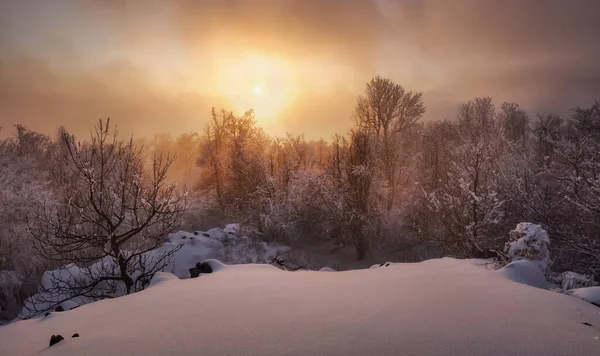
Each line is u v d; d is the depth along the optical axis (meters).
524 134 32.34
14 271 17.80
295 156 32.50
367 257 25.91
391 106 35.28
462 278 5.72
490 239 16.03
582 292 5.12
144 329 3.64
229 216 33.69
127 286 9.83
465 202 16.42
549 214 15.35
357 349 2.91
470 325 3.38
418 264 8.31
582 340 3.03
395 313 3.78
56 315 4.56
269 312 3.99
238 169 33.69
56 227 9.59
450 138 32.44
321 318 3.71
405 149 34.28
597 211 13.34
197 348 3.08
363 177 25.86
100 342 3.35
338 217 25.83
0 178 20.72
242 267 7.59
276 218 26.27
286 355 2.86
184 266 18.53
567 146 15.64
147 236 10.72
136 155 9.98
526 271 6.28
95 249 13.41
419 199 25.23
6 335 4.07
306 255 24.62
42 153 29.58
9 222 18.25
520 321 3.50
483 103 33.81
